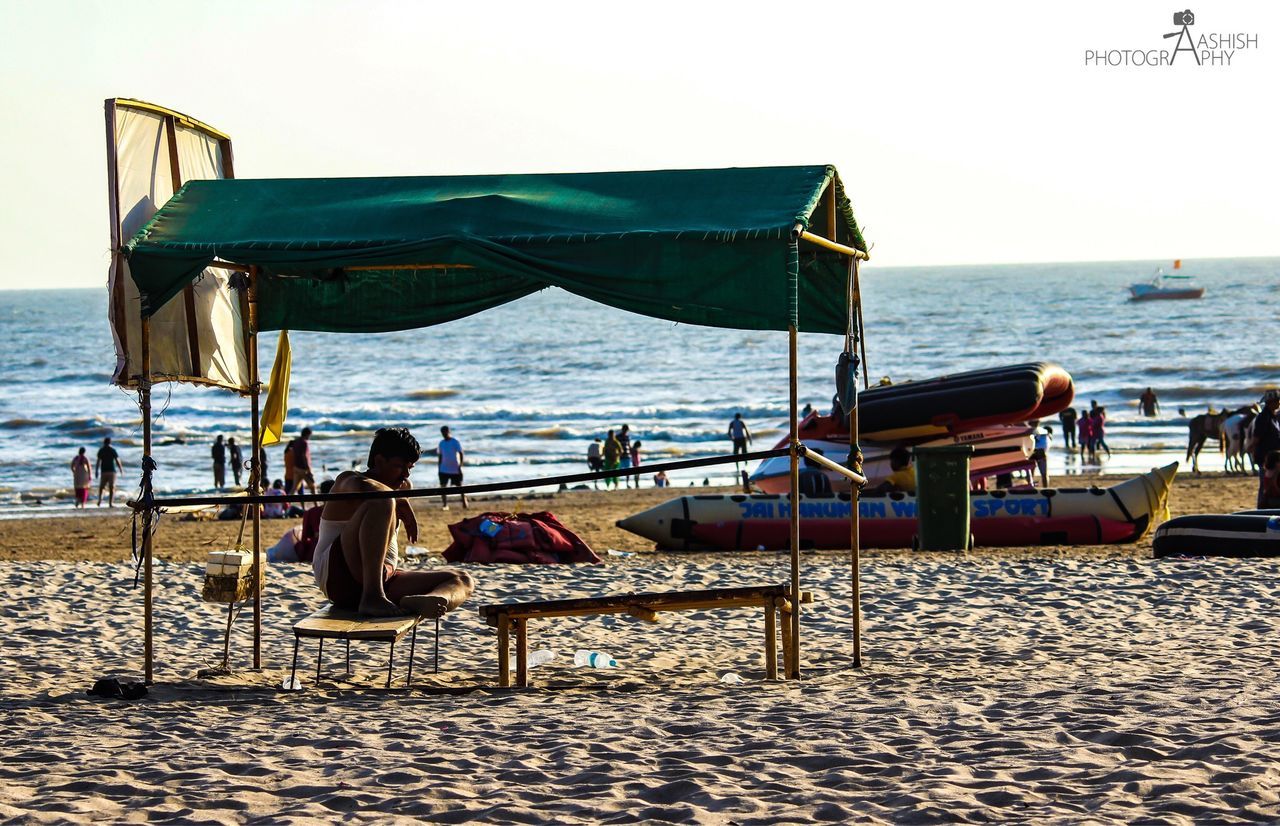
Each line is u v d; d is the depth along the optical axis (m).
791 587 13.15
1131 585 19.84
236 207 12.70
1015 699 11.35
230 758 9.41
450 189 13.05
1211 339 154.38
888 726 10.08
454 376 139.38
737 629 17.05
